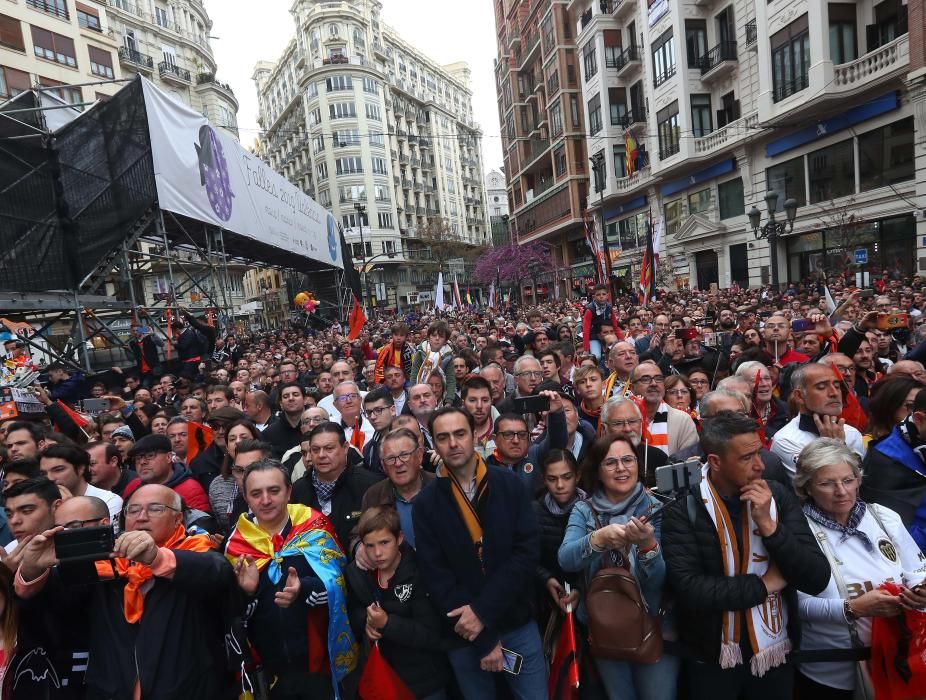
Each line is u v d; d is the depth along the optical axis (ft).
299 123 214.48
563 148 133.08
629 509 8.93
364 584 9.23
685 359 21.94
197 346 38.40
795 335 22.00
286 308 194.80
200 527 11.07
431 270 203.82
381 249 197.26
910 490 9.27
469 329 48.37
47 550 7.34
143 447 13.37
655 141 90.89
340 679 9.27
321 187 201.36
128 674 7.77
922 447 9.31
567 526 9.32
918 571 8.04
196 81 138.21
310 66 203.72
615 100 106.01
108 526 7.24
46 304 31.04
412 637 8.69
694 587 7.68
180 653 7.97
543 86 143.84
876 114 56.65
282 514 9.87
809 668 8.38
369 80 199.82
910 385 10.50
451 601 8.62
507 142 178.29
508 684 9.61
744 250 78.69
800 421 11.32
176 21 136.15
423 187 230.27
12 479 11.04
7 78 77.25
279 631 9.11
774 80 65.98
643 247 103.09
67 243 33.35
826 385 10.80
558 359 20.97
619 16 104.32
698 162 83.15
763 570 7.83
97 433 19.01
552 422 11.51
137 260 48.88
